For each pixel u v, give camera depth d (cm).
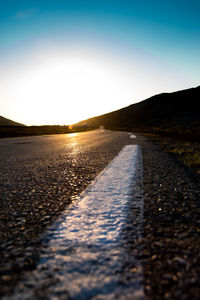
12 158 711
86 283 114
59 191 310
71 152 866
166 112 11875
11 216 218
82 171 464
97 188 321
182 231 175
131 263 131
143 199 262
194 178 368
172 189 302
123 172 434
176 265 129
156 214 213
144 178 375
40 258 140
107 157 681
